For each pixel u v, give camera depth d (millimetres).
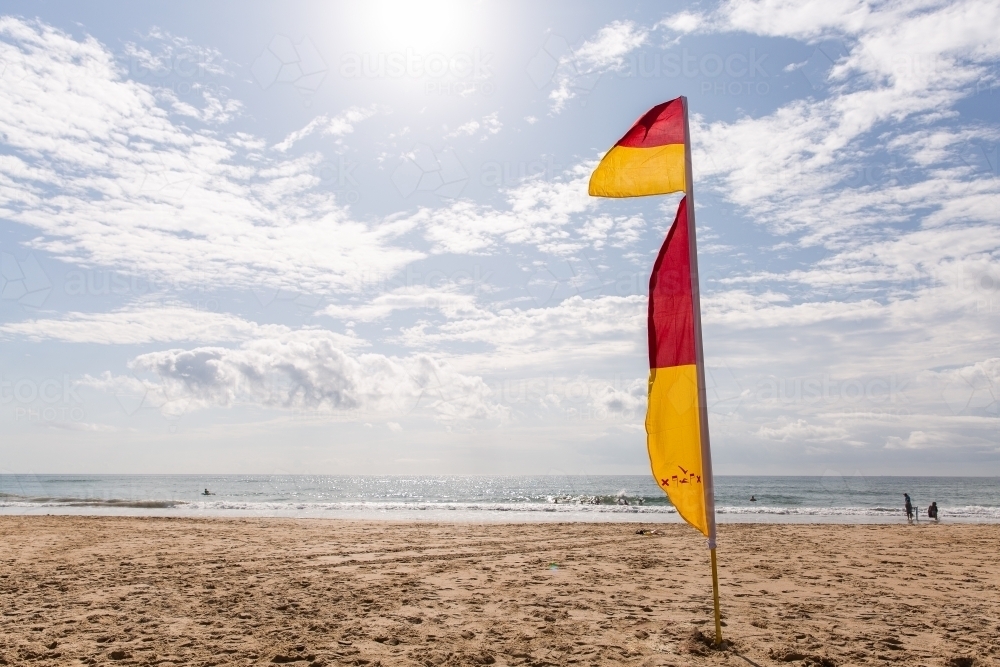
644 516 25203
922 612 6883
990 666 4945
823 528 17703
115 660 5023
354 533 14609
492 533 15008
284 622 6246
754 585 8484
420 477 170000
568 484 98812
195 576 8789
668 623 6254
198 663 4945
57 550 11266
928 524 20391
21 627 5996
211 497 43906
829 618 6539
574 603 7188
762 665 4887
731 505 36656
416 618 6430
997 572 9859
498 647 5406
